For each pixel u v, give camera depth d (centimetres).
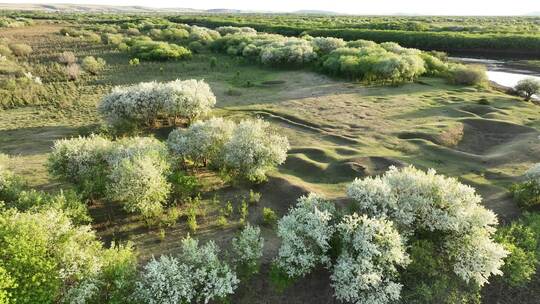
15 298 1566
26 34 11788
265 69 7662
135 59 7819
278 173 3281
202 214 2722
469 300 2083
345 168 3338
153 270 1836
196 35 10762
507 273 2170
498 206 2805
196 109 4297
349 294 1930
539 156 3575
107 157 2880
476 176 3291
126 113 4219
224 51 9531
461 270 1991
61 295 1788
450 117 4744
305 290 2123
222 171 3088
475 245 2044
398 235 1945
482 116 4809
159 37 11244
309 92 5922
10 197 2558
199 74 7219
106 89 6112
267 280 2158
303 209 2184
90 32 12188
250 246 2136
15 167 3394
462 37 10388
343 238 2022
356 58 6831
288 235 2038
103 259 1895
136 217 2700
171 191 2855
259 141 2995
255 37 9812
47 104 5384
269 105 5281
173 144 3184
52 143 3978
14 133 4300
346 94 5784
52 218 1944
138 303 1812
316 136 4216
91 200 2827
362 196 2248
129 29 12538
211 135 3186
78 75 6806
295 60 7612
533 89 5681
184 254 2038
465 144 4094
